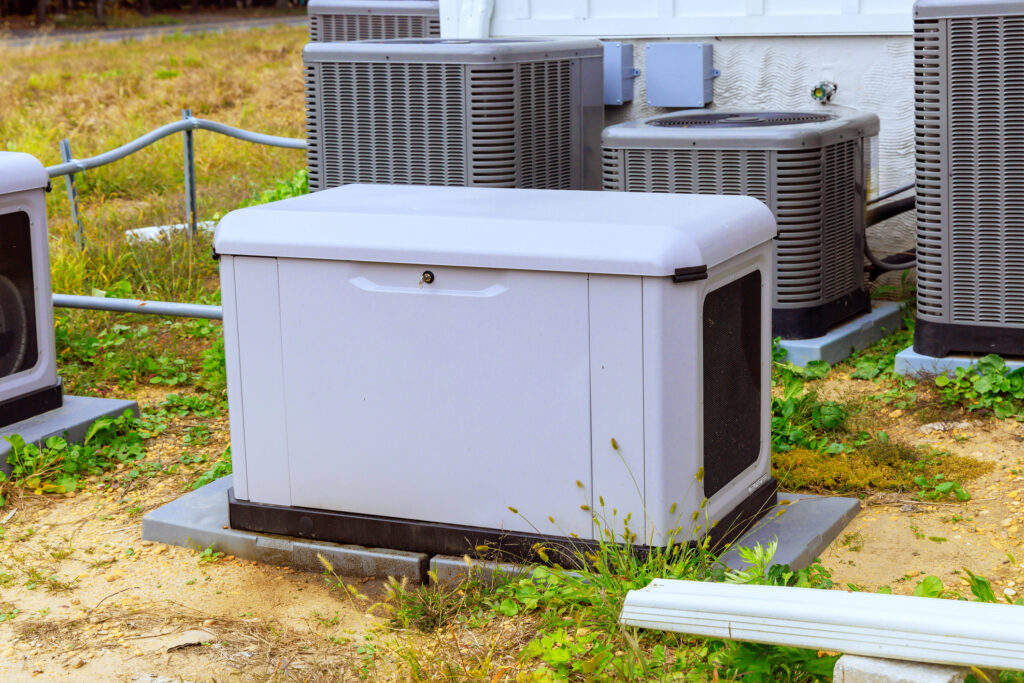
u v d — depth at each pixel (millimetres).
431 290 3330
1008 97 4832
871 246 6438
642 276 3072
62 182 10977
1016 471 4203
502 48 5727
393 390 3439
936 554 3582
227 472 4426
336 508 3607
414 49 5855
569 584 3219
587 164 6441
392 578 3271
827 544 3645
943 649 2389
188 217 8297
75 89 18750
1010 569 3459
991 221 4977
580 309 3168
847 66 6258
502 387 3309
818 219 5500
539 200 3670
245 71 22125
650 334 3096
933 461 4316
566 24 6934
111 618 3379
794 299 5535
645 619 2719
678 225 3162
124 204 10570
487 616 3252
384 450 3492
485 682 2885
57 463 4547
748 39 6477
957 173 5000
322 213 3479
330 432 3551
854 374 5363
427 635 3189
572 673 2936
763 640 2586
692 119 6039
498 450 3355
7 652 3186
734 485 3537
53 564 3771
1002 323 5043
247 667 3064
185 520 3867
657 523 3207
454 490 3436
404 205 3604
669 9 6625
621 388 3166
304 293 3480
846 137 5645
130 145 7793
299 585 3545
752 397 3609
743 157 5453
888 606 2545
